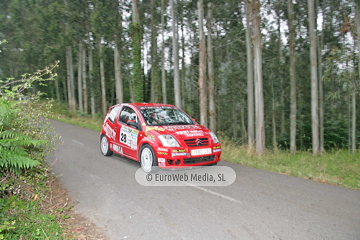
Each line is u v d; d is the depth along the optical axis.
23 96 5.02
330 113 22.42
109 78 30.98
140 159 6.45
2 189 4.26
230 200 4.71
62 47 22.31
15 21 25.83
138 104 7.46
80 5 21.84
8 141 4.05
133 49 15.50
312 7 12.21
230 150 9.93
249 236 3.50
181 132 6.06
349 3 12.86
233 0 19.08
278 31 21.47
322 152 12.89
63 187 5.34
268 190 5.25
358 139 19.02
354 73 9.48
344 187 5.57
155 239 3.45
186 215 4.11
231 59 24.39
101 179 5.84
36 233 3.51
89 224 3.87
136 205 4.49
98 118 22.27
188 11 21.84
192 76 25.83
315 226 3.77
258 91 10.63
